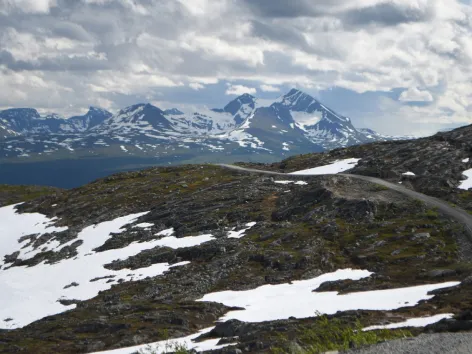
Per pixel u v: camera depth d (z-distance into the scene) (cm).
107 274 12812
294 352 3819
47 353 7331
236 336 6078
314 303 7456
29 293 12719
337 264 10431
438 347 3159
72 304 11444
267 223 13550
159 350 6131
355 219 12525
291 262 10662
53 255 15488
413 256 9944
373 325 5262
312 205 13875
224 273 10825
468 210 12238
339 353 3306
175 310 8625
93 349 7219
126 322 8231
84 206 19650
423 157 16512
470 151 16275
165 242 13962
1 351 7750
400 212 12550
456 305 5916
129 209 18038
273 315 7212
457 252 9919
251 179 18325
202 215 15200
